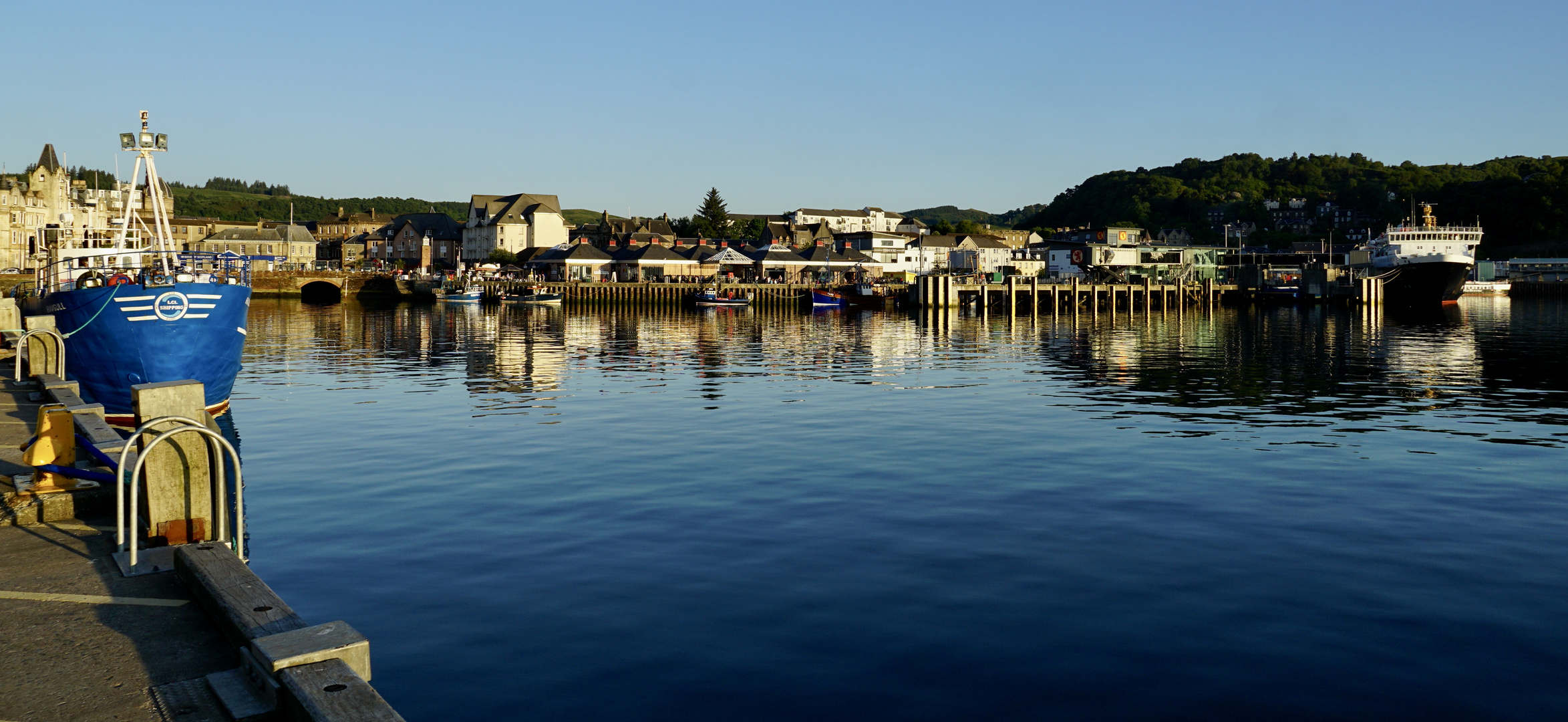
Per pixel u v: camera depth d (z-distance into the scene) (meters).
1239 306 139.75
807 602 14.14
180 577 9.18
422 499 20.66
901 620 13.47
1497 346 69.19
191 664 7.46
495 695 11.08
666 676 11.60
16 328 30.97
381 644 12.49
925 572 15.56
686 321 102.81
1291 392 41.84
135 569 9.32
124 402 30.89
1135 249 156.75
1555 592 14.66
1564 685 11.37
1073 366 54.41
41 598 8.74
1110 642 12.68
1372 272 134.50
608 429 30.52
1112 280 143.12
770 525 18.48
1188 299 138.12
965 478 22.94
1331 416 33.94
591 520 18.81
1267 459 25.41
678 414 34.22
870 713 10.71
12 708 6.73
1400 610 13.87
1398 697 11.09
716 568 15.73
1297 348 68.12
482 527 18.27
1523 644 12.62
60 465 11.76
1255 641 12.73
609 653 12.27
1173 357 60.38
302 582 14.98
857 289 130.88
